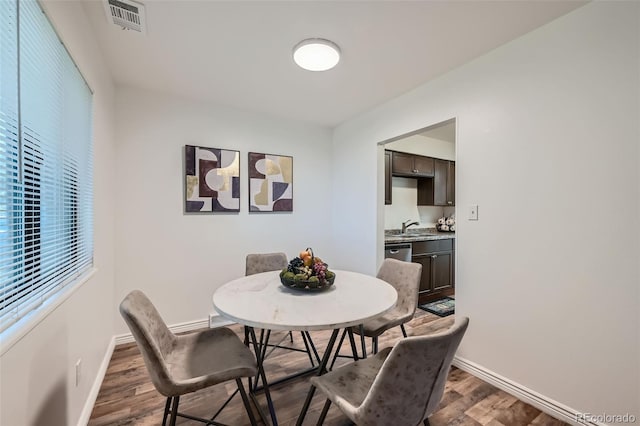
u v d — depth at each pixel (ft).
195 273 9.21
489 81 6.38
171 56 6.65
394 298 4.93
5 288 2.83
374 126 9.91
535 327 5.58
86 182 5.57
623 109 4.55
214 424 4.80
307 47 5.98
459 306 6.94
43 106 3.68
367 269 10.30
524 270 5.75
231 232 9.83
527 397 5.64
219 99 9.17
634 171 4.45
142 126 8.42
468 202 6.77
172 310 8.86
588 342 4.91
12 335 2.75
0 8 2.72
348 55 6.56
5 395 2.67
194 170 9.08
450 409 5.44
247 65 7.06
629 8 4.49
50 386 3.66
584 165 4.96
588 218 4.91
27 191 3.36
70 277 4.61
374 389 3.00
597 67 4.81
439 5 4.97
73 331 4.50
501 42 6.05
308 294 5.16
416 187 15.26
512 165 5.95
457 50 6.35
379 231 10.02
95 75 5.94
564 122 5.20
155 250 8.61
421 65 7.00
